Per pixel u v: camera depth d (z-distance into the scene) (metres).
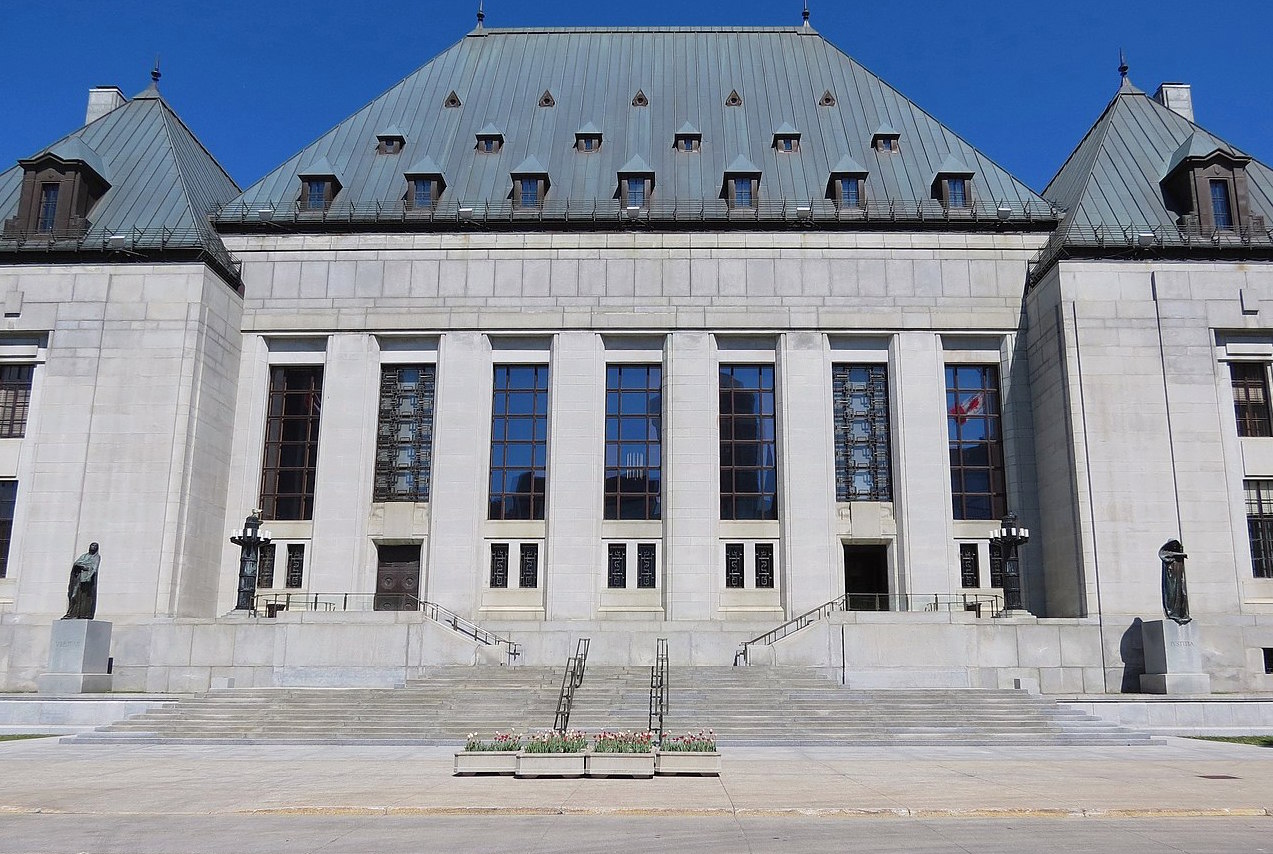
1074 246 41.16
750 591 43.03
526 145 49.75
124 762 21.88
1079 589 38.31
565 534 43.09
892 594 43.00
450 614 42.28
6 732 29.27
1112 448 39.09
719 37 56.56
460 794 16.72
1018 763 21.69
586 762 18.94
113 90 53.69
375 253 45.97
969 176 46.25
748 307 45.19
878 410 45.03
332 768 20.59
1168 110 49.44
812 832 13.70
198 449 41.00
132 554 38.94
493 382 45.66
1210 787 17.70
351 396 44.72
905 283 45.28
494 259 45.81
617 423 45.22
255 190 47.81
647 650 37.72
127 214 43.78
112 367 40.69
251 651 35.66
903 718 27.91
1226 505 38.50
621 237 45.91
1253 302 40.28
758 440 44.84
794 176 48.00
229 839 13.18
